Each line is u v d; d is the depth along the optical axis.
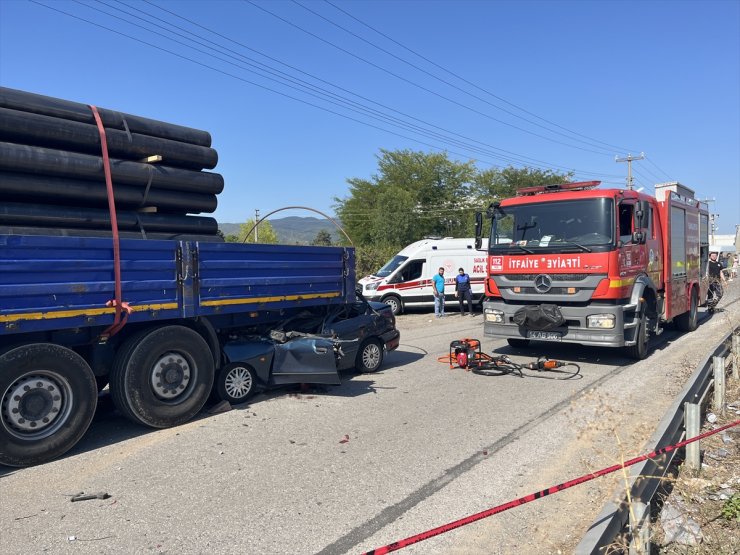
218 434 6.16
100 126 6.39
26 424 5.28
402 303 20.09
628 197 9.68
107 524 4.07
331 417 6.76
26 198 5.82
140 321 6.21
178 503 4.40
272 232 59.81
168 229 7.11
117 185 6.53
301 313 8.91
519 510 4.18
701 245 14.84
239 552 3.65
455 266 20.48
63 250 5.43
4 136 5.70
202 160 7.46
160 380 6.33
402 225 48.44
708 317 16.92
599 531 3.16
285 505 4.34
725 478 4.79
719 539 3.83
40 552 3.68
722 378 6.61
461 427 6.27
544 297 9.59
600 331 9.09
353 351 9.07
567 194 9.64
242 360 7.36
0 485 4.86
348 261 9.37
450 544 3.71
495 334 10.17
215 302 6.95
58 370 5.46
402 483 4.73
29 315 5.18
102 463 5.34
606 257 8.99
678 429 5.14
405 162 57.28
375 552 2.96
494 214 10.38
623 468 3.38
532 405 7.16
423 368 9.82
